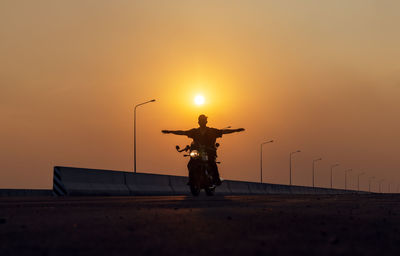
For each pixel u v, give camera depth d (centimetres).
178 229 759
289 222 873
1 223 847
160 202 1585
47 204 1465
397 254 545
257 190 5528
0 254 535
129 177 3269
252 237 673
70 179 2712
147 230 746
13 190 3600
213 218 939
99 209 1205
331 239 641
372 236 693
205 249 573
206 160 2362
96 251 559
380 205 1533
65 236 680
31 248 578
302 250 567
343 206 1426
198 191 2373
